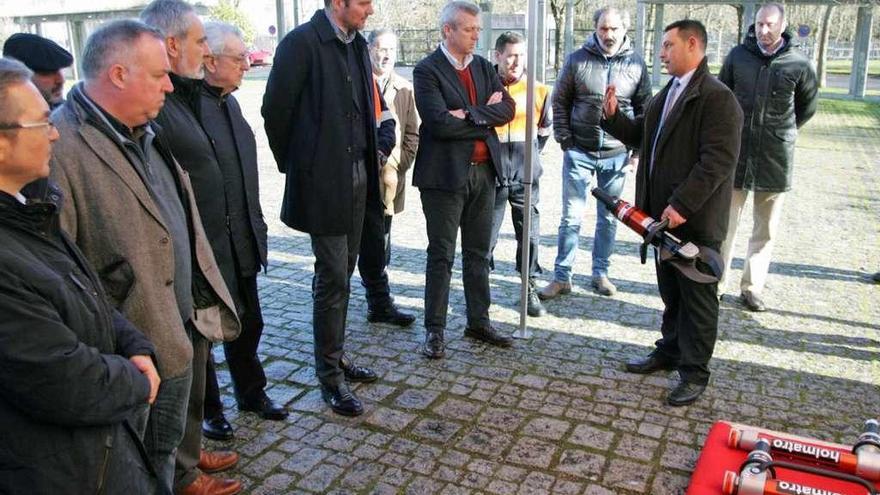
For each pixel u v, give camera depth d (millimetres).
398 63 29625
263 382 3410
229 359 3348
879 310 4730
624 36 4723
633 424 3307
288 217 3342
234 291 3021
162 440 2201
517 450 3092
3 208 1456
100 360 1531
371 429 3273
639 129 3836
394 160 4688
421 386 3689
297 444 3148
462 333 4363
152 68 2010
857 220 7141
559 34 27328
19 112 1456
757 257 4695
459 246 6285
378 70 4656
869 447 2699
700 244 3428
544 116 4785
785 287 5176
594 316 4645
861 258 5879
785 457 2762
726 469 2746
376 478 2896
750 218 7289
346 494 2789
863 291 5086
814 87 4488
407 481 2875
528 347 4164
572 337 4305
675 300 3719
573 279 5363
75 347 1469
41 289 1453
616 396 3574
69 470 1489
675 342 3768
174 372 2146
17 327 1384
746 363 3936
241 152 2955
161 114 2670
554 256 5992
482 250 4113
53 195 1721
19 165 1479
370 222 4312
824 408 3445
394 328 4473
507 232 6734
